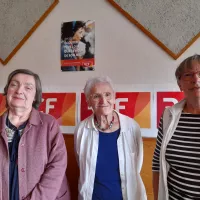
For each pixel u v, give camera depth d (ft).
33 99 3.51
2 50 5.34
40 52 5.18
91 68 4.85
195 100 2.88
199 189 2.79
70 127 4.97
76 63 4.94
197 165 2.79
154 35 4.48
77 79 4.94
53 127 3.55
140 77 4.60
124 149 3.75
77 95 4.94
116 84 4.72
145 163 4.50
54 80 5.09
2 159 3.12
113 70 4.74
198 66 2.84
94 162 3.72
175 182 3.05
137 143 3.87
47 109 5.12
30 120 3.39
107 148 3.77
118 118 4.05
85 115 4.89
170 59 4.44
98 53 4.82
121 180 3.67
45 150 3.35
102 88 3.74
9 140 3.27
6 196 3.01
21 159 3.14
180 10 4.33
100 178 3.68
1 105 5.34
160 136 3.40
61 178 3.30
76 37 4.94
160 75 4.50
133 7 4.57
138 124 4.25
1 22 5.33
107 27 4.77
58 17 5.06
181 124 3.04
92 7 4.85
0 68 5.38
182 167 2.91
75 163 4.89
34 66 5.22
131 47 4.65
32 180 3.13
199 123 2.91
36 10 5.15
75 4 4.96
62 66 5.03
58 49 5.06
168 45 4.41
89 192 3.68
